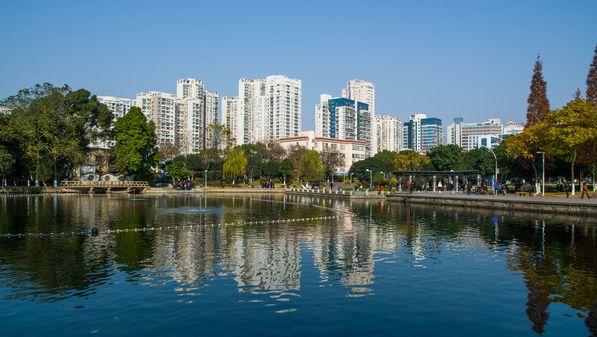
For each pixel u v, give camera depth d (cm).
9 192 8062
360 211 5072
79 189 8525
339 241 2789
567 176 8138
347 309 1461
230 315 1401
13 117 8119
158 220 3931
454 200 5697
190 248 2517
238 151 11731
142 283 1753
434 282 1786
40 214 4388
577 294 1627
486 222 3844
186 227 3472
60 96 8619
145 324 1327
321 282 1783
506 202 4978
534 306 1497
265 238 2912
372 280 1816
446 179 10519
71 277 1844
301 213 4772
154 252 2389
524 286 1731
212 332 1269
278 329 1291
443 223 3784
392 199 7075
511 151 7188
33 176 8994
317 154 12875
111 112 9594
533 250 2462
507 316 1404
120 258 2222
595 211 4088
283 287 1709
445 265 2091
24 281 1780
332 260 2198
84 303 1512
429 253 2386
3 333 1266
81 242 2717
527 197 5750
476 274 1916
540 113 7556
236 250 2461
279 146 15162
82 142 9119
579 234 3066
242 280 1805
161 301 1531
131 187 8950
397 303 1524
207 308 1464
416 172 7581
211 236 2994
